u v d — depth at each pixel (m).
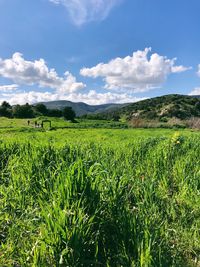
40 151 6.88
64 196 4.19
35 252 3.57
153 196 5.54
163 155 8.17
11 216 4.69
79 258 3.62
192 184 6.31
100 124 73.25
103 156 7.39
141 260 3.44
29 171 5.91
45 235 3.64
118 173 5.93
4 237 4.48
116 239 4.13
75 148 7.22
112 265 3.81
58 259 3.49
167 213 5.29
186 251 4.40
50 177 5.29
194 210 5.44
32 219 4.15
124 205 4.75
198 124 57.44
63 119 111.62
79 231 3.65
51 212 3.79
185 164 7.22
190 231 4.84
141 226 4.17
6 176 6.62
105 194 4.75
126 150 9.00
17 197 5.09
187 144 9.92
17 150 7.82
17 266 3.82
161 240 4.21
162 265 3.59
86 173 4.64
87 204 4.24
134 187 5.79
